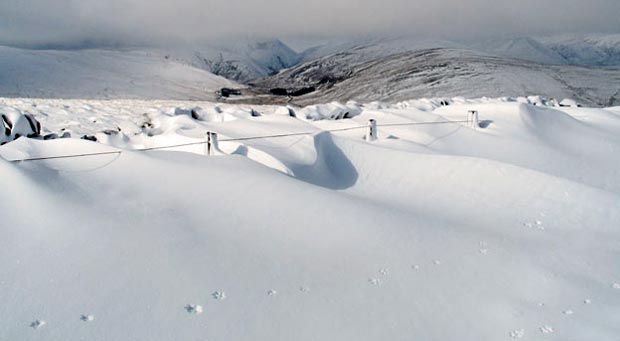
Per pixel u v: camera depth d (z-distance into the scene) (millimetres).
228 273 4262
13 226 4598
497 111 14750
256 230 5117
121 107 17828
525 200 7121
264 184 6219
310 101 127062
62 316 3482
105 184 6027
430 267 4742
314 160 8445
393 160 8836
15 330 3301
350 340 3564
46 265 4070
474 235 5641
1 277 3852
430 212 6648
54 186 5637
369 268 4609
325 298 4062
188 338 3406
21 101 19078
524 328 3871
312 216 5488
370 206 6023
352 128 12109
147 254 4395
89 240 4535
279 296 4016
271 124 11211
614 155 12383
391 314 3930
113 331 3387
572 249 5559
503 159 11203
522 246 5492
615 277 4898
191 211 5457
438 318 3938
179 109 13578
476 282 4547
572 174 10602
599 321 4020
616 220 6531
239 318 3682
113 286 3879
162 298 3805
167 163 6883
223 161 7273
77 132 12367
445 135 12391
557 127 14367
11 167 5766
